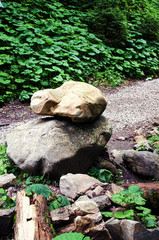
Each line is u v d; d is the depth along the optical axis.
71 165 3.28
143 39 11.75
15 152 3.44
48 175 3.18
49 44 8.55
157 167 3.78
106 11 10.37
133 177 3.89
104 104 3.67
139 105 7.37
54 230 2.05
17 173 3.47
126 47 10.98
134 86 9.30
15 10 9.33
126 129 5.88
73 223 2.17
